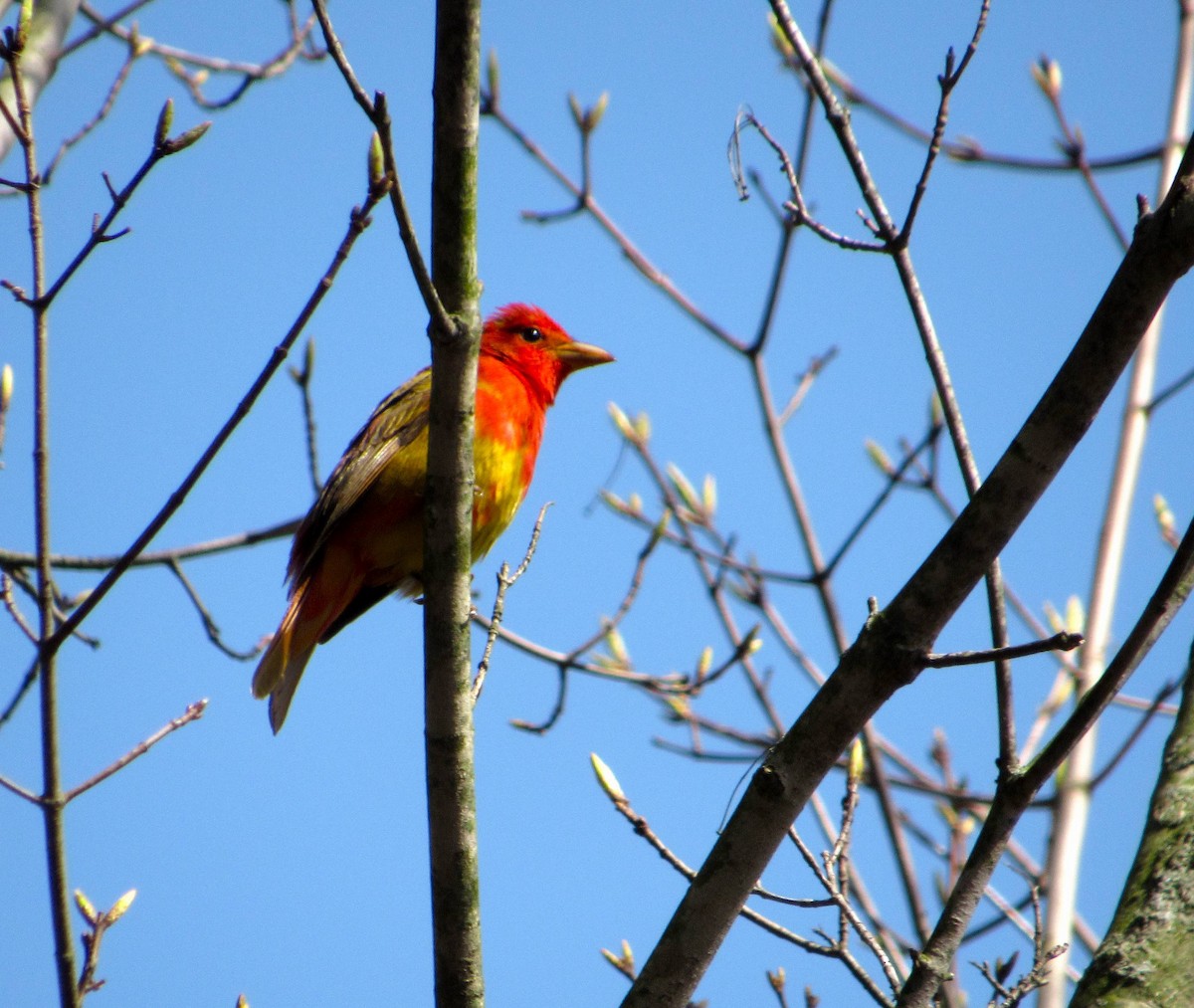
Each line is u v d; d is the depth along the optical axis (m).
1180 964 6.85
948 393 8.22
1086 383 6.38
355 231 7.80
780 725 13.11
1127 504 12.73
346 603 12.05
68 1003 7.69
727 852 6.88
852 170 8.77
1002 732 7.27
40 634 8.05
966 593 6.62
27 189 7.92
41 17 11.84
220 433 8.06
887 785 11.95
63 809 7.89
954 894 7.02
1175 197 6.21
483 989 7.36
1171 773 7.85
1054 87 13.67
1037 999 9.74
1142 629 6.79
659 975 6.88
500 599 8.37
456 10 7.15
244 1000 8.41
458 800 7.45
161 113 7.71
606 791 8.17
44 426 8.10
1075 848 10.78
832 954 7.59
